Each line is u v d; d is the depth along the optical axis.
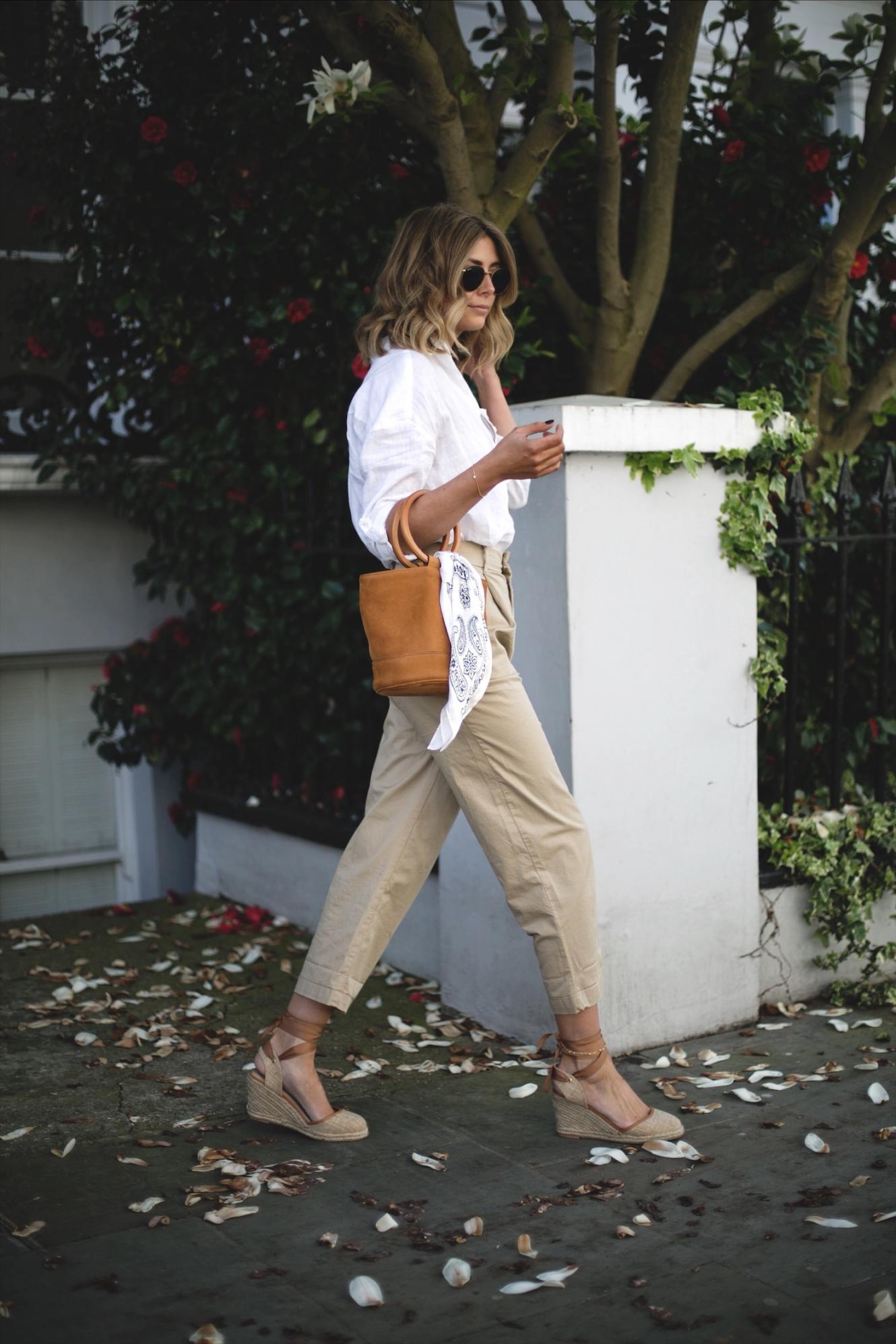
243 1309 2.14
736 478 3.39
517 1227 2.41
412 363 2.58
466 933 3.56
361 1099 3.03
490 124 4.21
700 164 4.54
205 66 4.39
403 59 3.79
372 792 2.82
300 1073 2.81
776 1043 3.39
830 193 4.54
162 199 4.48
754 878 3.51
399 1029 3.49
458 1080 3.15
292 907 4.59
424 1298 2.17
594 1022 2.78
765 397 3.39
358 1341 2.05
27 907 5.45
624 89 4.70
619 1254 2.31
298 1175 2.62
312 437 4.34
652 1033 3.36
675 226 4.57
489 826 2.67
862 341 4.83
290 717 4.68
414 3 4.18
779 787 4.12
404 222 2.68
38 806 5.42
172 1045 3.38
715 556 3.37
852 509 4.34
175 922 4.62
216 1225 2.42
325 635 4.38
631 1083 3.13
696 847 3.39
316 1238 2.37
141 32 4.48
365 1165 2.68
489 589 2.65
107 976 4.00
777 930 3.63
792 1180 2.59
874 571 4.34
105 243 4.58
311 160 4.20
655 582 3.26
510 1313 2.13
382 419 2.52
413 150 4.47
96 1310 2.13
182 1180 2.61
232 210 4.27
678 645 3.31
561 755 3.20
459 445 2.60
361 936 2.75
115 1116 2.94
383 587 2.47
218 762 5.12
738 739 3.45
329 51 4.34
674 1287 2.20
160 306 4.56
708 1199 2.51
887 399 4.42
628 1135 2.73
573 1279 2.23
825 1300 2.15
